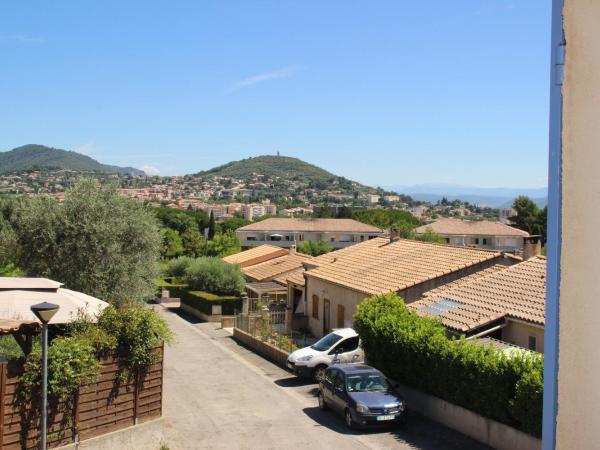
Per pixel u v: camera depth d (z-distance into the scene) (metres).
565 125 2.91
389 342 18.30
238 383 21.52
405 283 24.56
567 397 2.87
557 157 2.91
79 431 12.03
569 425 2.87
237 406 18.30
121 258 22.52
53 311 10.57
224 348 28.78
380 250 32.47
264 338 27.80
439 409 16.44
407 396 17.95
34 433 11.24
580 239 2.92
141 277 23.70
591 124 2.96
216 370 23.73
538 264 22.28
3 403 10.69
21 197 23.31
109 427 12.75
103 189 23.52
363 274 28.34
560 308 2.87
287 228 99.44
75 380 11.72
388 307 19.69
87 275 22.11
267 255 51.00
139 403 13.51
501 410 13.88
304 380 22.14
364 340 19.50
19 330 11.98
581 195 2.93
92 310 13.90
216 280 41.56
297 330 32.25
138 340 13.13
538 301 18.52
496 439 14.17
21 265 22.61
